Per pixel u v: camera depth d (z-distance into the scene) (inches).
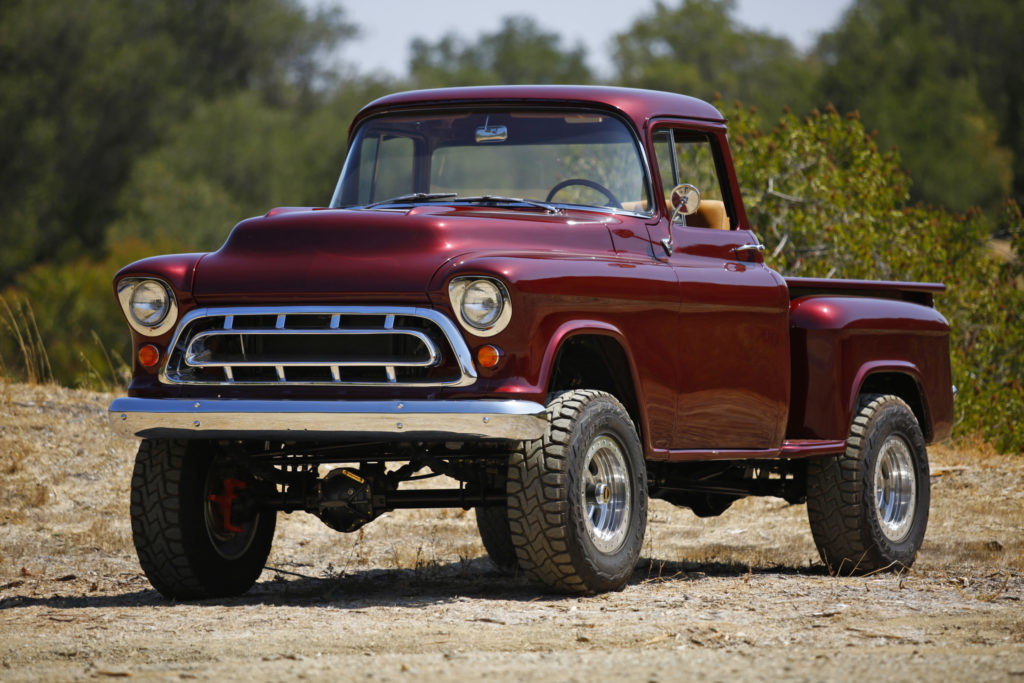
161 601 554.6
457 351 482.9
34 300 2167.8
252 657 393.7
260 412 494.6
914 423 699.4
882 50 6003.9
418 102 618.5
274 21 6166.3
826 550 667.4
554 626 445.4
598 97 598.2
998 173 5265.8
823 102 5895.7
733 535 836.0
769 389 618.8
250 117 5004.9
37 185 4485.7
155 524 541.6
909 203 5049.2
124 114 4830.2
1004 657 373.1
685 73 7416.3
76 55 4697.3
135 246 2536.9
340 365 494.6
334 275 496.7
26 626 468.8
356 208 604.1
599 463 531.5
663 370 558.6
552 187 588.7
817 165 1422.2
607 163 589.3
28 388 1079.0
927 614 475.2
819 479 665.0
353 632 436.8
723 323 592.1
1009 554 732.7
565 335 504.1
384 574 668.1
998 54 6427.2
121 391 1200.2
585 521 512.1
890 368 690.2
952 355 1269.7
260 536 590.9
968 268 1376.7
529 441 506.3
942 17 6530.5
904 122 5354.3
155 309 519.5
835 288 697.6
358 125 633.0
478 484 562.6
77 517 826.8
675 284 565.9
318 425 489.4
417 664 373.1
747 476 722.8
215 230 4394.7
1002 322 1333.7
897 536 683.4
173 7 5905.5
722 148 646.5
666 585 573.3
